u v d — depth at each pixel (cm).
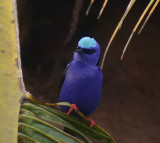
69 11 1593
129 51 1623
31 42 1577
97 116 1380
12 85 285
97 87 639
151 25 1716
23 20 1449
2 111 277
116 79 1548
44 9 1574
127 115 1403
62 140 290
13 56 290
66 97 645
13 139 267
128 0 1711
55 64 1540
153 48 1653
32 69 1525
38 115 304
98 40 1603
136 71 1580
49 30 1611
